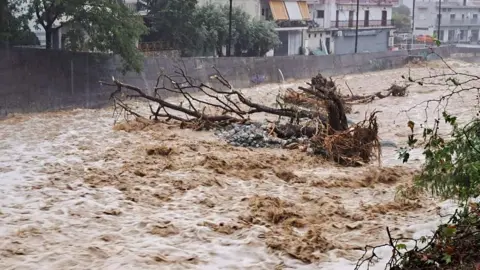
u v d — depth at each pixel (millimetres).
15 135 18094
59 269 7551
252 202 10664
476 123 8367
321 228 9344
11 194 11133
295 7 52031
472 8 70812
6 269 7508
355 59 46188
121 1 30594
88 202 10492
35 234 8828
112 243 8555
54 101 24328
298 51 52812
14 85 22891
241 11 42688
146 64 28594
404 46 64250
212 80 32375
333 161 14945
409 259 6828
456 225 7227
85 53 25672
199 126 19156
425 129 8617
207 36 38594
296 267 7746
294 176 13094
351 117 23453
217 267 7723
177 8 37062
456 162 8297
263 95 31625
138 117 20328
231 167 13828
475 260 6707
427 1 69188
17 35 26047
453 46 57188
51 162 13977
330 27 56188
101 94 26219
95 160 14430
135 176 12742
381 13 61969
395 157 15336
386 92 31953
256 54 44188
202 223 9406
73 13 24844
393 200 10984
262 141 17062
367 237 8859
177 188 11781
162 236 8914
